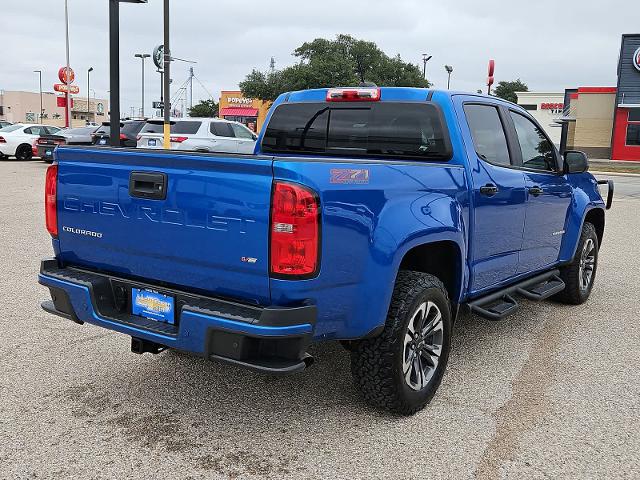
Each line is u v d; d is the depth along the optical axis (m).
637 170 34.91
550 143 5.66
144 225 3.39
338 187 3.11
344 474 3.13
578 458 3.33
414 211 3.57
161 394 4.02
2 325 5.27
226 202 3.07
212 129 17.83
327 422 3.69
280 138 5.21
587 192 6.32
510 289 4.98
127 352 4.75
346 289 3.21
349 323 3.28
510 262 4.91
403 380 3.65
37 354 4.66
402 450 3.38
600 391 4.23
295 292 3.00
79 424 3.59
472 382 4.36
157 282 3.47
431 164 3.94
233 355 3.05
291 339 3.04
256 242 3.01
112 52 10.28
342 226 3.12
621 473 3.19
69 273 3.78
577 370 4.62
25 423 3.59
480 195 4.30
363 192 3.25
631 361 4.83
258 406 3.89
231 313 3.05
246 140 18.53
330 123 4.92
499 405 3.98
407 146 4.52
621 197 18.97
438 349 3.95
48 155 23.08
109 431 3.52
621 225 12.62
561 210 5.72
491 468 3.21
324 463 3.23
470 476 3.14
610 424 3.74
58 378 4.23
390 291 3.42
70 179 3.72
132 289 3.56
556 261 5.88
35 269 7.23
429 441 3.49
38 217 11.05
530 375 4.51
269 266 2.99
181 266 3.29
